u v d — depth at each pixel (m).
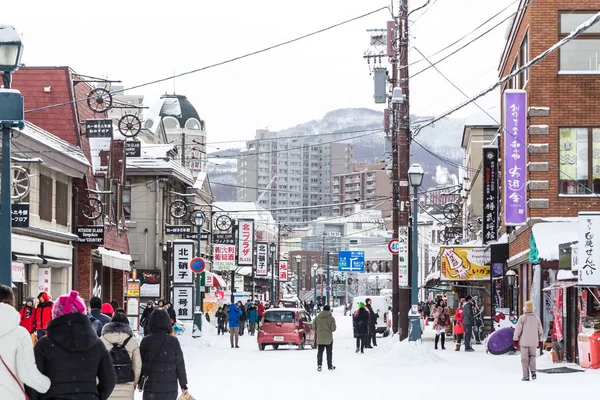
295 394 22.47
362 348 41.81
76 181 47.34
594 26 37.00
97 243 47.03
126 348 13.41
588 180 37.00
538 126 37.03
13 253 37.06
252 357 39.03
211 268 88.25
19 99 18.02
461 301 42.47
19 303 38.47
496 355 37.28
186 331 49.09
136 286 46.16
